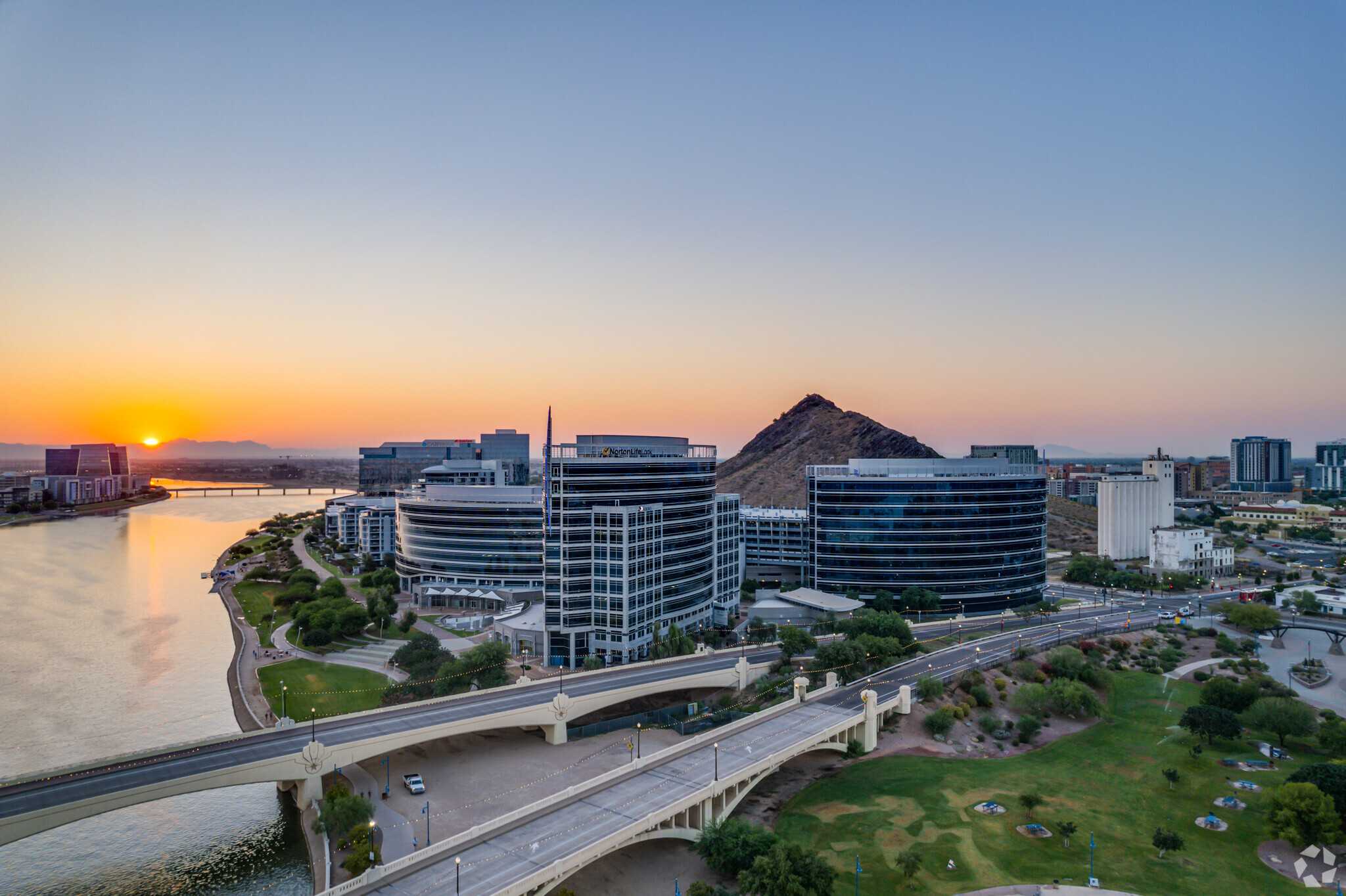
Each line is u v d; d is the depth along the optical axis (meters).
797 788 153.12
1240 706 176.88
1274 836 125.56
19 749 174.62
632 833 121.50
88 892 122.88
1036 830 130.12
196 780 129.38
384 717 163.38
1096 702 180.25
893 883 117.44
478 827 120.94
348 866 118.44
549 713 172.75
